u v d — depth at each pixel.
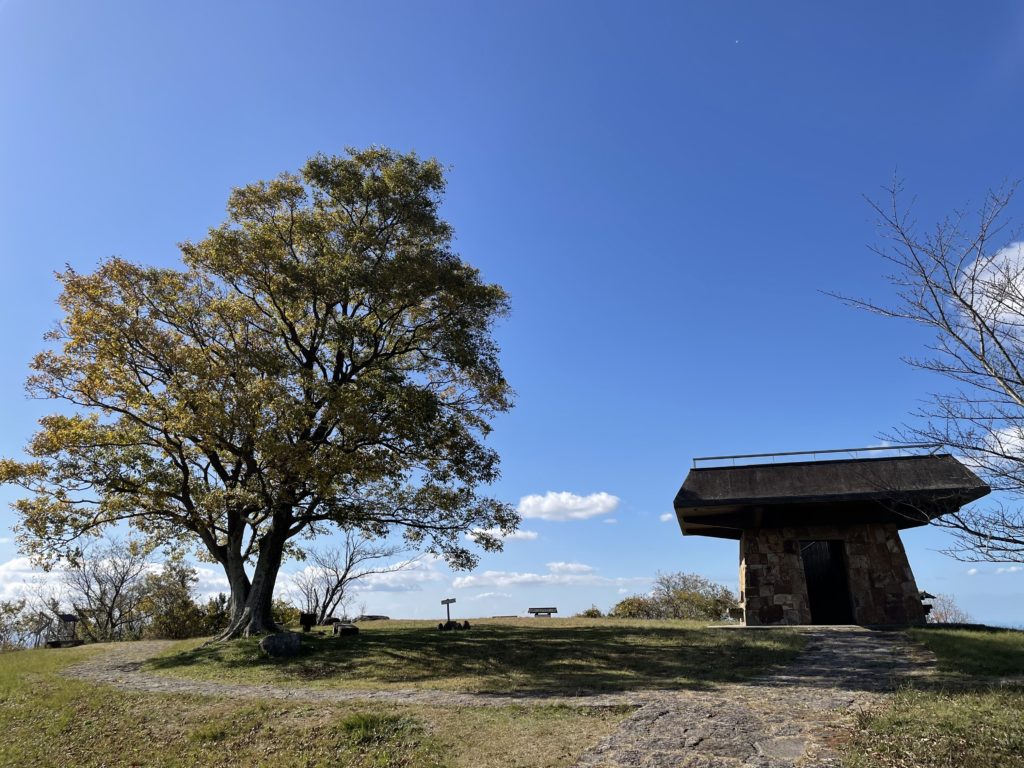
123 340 19.55
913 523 20.45
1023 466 7.41
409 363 22.77
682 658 13.95
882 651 13.48
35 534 18.61
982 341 7.73
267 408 17.06
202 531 20.62
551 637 18.08
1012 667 10.88
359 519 20.14
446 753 8.07
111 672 16.44
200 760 8.93
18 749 10.29
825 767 6.54
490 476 20.45
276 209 20.52
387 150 21.16
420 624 25.55
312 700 11.23
